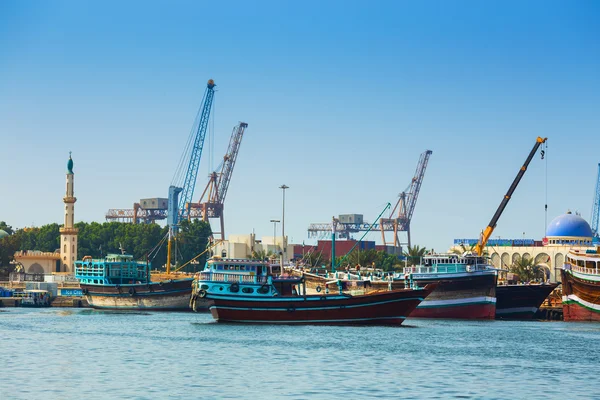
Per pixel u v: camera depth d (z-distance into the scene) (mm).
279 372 109312
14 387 98062
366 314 173375
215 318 181000
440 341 146000
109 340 147500
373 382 102500
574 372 112062
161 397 92562
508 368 114875
